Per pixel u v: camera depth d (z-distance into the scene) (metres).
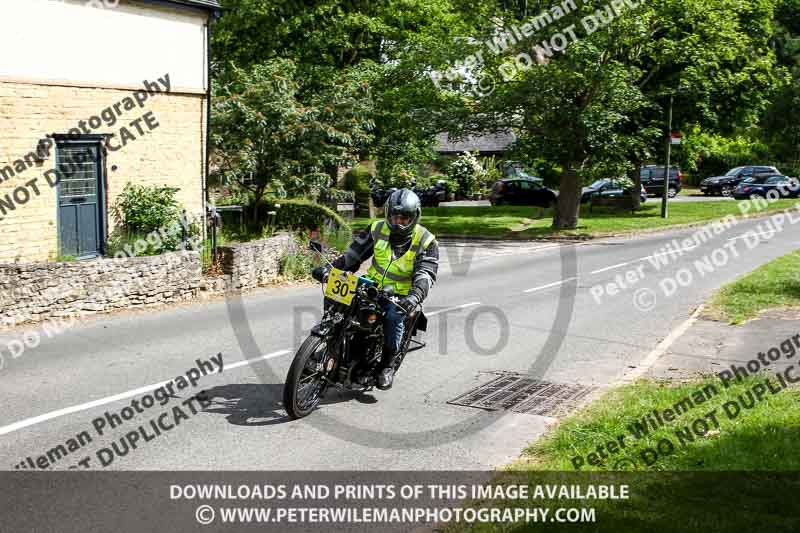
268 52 31.56
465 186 48.81
